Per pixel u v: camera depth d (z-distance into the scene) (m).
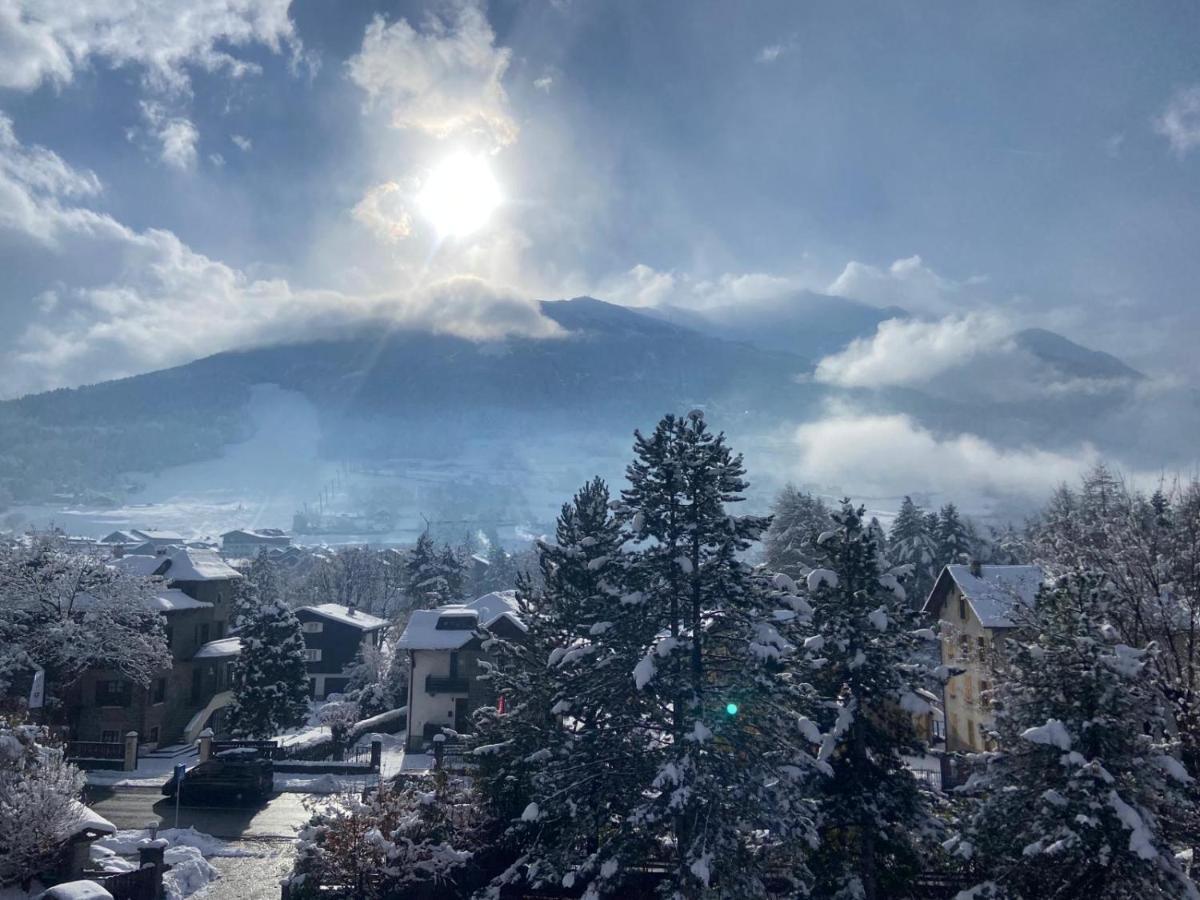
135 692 50.62
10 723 26.08
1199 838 21.09
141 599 49.22
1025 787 20.98
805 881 22.69
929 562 74.56
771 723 22.94
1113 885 19.59
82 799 38.91
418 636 55.47
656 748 23.23
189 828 34.38
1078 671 20.53
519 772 28.14
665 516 23.78
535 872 23.78
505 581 144.38
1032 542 33.94
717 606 23.38
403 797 28.03
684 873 21.48
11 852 23.47
